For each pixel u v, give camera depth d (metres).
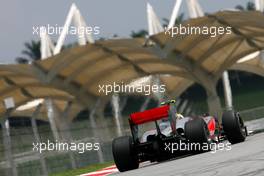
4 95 182.00
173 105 55.94
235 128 59.03
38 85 171.88
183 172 38.03
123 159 54.16
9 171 85.12
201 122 53.59
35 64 149.25
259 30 169.12
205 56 179.00
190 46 164.50
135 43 146.62
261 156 38.28
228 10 140.88
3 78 167.12
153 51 152.38
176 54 172.75
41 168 93.12
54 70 150.75
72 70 161.62
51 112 177.00
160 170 43.88
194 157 50.47
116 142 54.78
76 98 174.38
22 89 182.88
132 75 185.38
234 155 43.25
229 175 31.78
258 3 168.00
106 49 153.12
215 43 172.38
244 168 33.62
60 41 175.25
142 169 50.75
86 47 146.00
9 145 86.31
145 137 55.50
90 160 110.25
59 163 99.19
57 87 167.88
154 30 181.12
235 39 175.12
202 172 35.62
